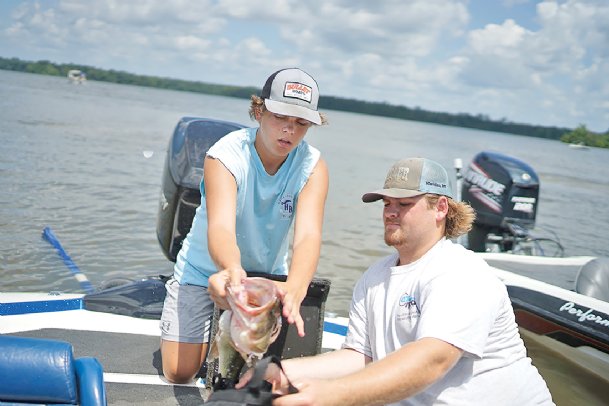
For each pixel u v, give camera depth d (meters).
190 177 4.18
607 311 4.07
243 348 1.89
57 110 23.05
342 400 1.83
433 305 2.16
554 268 5.51
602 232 10.05
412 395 2.01
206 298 3.10
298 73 2.66
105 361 3.32
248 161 2.80
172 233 4.27
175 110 37.50
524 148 44.75
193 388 3.11
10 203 7.70
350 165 16.95
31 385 1.79
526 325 4.55
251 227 2.95
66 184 9.12
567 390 4.34
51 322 3.76
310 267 2.61
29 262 5.83
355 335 2.55
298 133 2.68
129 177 10.31
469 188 6.69
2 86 36.25
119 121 21.56
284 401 1.73
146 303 4.05
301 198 2.92
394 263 2.50
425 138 44.69
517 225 6.40
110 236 6.90
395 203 2.38
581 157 36.97
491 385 2.25
